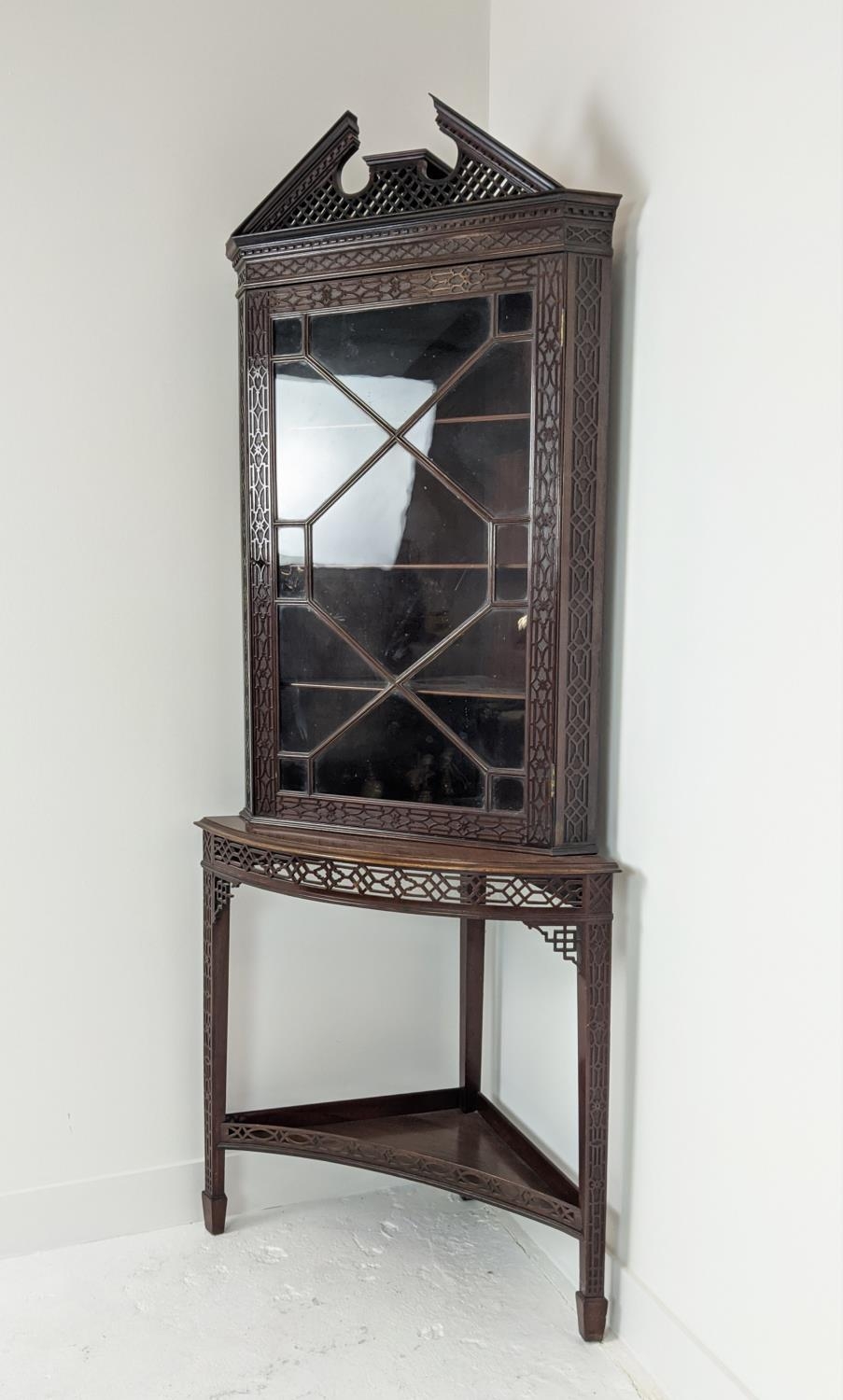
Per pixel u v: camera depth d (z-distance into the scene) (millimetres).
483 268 1783
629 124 1801
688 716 1698
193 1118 2281
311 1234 2232
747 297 1532
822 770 1419
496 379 1802
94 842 2152
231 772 2238
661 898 1786
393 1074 2439
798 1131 1483
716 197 1590
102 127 2012
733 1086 1616
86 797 2137
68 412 2049
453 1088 2400
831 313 1375
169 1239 2211
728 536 1590
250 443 2006
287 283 1934
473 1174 1987
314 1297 2018
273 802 2061
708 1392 1661
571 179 1994
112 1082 2209
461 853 1843
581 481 1770
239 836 1983
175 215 2082
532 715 1817
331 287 1904
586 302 1738
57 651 2088
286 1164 2340
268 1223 2275
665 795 1768
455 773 1900
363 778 1977
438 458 1860
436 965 2439
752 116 1506
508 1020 2377
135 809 2176
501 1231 2256
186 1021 2254
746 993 1582
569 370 1735
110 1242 2203
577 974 1939
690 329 1663
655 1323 1803
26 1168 2162
